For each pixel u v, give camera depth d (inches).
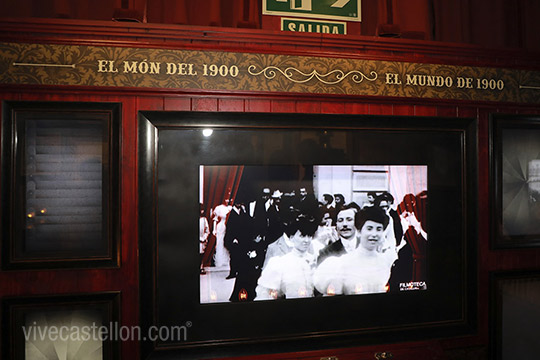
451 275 77.4
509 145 80.3
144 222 67.7
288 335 71.6
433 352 75.8
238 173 70.6
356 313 73.9
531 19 81.4
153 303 67.8
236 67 70.4
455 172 77.3
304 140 72.3
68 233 66.9
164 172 68.5
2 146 64.5
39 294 66.2
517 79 79.9
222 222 70.1
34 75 65.4
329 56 72.9
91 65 66.7
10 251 64.7
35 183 66.1
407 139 75.6
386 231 74.8
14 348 65.2
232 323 70.2
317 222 72.7
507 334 80.0
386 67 74.9
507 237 79.7
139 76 67.8
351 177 73.7
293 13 75.8
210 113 68.9
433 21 79.1
